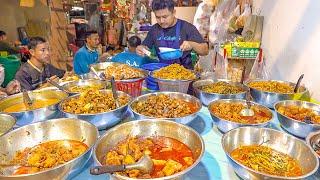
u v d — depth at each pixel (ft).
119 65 7.80
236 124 4.68
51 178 3.22
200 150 3.83
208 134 5.14
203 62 11.14
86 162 3.88
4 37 16.94
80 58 11.69
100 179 3.87
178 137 4.47
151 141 4.40
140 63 8.97
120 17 18.34
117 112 4.99
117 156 3.77
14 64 13.76
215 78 7.76
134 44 12.01
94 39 12.32
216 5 11.53
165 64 8.44
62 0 17.21
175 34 9.25
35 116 5.06
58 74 10.82
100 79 6.92
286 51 7.62
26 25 18.19
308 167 3.66
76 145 4.42
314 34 6.35
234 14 10.17
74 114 4.79
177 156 4.08
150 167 3.51
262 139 4.41
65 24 17.54
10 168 3.64
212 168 4.09
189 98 5.99
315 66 6.34
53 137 4.63
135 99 5.77
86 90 6.11
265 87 6.70
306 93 6.51
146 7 17.92
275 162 3.83
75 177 3.89
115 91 5.62
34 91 6.25
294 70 7.27
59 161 3.76
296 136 4.76
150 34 9.86
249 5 9.81
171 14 8.86
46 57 10.13
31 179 3.08
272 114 5.20
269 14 8.62
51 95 6.37
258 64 8.37
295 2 7.11
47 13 17.47
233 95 6.07
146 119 4.61
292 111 5.39
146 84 7.61
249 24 9.12
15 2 18.02
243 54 8.21
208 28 12.42
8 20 18.42
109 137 4.19
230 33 10.23
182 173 3.11
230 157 3.61
